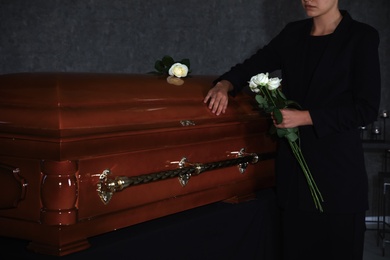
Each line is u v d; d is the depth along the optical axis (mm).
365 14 5441
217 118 2488
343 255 2527
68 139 1792
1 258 1898
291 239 2660
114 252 1959
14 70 4727
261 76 2396
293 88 2594
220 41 5172
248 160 2682
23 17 4695
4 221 1935
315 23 2576
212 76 3010
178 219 2297
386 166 5594
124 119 2053
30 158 1860
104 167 1957
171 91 2416
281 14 5242
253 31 5215
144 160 2119
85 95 2018
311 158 2516
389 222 5672
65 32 4793
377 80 2383
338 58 2434
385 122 5598
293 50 2615
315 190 2514
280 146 2689
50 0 4734
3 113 1928
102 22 4875
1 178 1928
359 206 2488
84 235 1911
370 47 2396
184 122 2279
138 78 2469
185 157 2320
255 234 2717
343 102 2463
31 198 1873
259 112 2785
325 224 2549
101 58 4910
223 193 2578
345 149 2482
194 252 2338
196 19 5102
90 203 1914
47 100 1908
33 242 1892
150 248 2111
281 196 2654
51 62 4793
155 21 5008
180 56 5105
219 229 2469
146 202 2148
